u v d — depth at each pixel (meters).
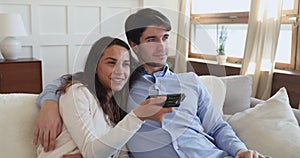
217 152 1.30
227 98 1.86
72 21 3.82
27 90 3.33
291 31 2.88
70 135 1.08
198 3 3.98
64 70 3.86
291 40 2.88
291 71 2.80
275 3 2.68
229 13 3.51
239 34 3.41
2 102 1.21
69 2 3.77
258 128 1.52
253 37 2.88
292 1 2.86
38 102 1.21
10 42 3.31
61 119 1.11
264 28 2.77
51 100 1.15
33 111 1.22
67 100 1.09
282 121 1.53
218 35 3.42
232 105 1.87
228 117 1.67
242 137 1.54
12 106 1.21
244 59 2.94
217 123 1.41
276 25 2.69
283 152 1.40
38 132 1.09
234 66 3.16
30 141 1.18
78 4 3.81
